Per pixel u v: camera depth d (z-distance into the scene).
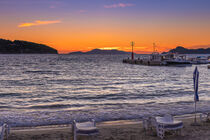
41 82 41.06
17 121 13.79
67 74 59.31
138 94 26.31
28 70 73.12
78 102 21.69
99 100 22.84
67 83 39.59
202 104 19.03
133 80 44.22
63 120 14.08
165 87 32.88
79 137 10.41
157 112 16.14
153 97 24.03
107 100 22.77
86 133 9.57
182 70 74.31
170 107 17.86
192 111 16.39
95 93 27.61
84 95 26.14
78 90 30.58
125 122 13.50
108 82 40.84
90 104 20.27
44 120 14.05
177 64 88.25
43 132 11.38
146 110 16.81
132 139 10.01
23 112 16.38
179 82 40.12
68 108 18.50
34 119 14.28
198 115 15.15
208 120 13.10
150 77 50.75
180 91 28.19
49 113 15.93
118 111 16.52
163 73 62.47
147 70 74.44
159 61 93.56
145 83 38.84
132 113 15.85
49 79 46.53
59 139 10.20
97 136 10.52
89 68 86.00
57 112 16.25
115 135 10.67
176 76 53.25
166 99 22.56
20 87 34.19
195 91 12.48
